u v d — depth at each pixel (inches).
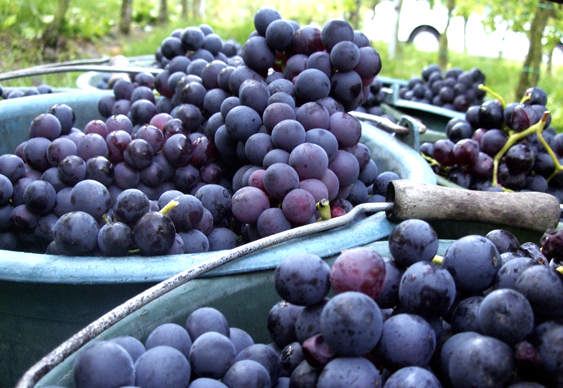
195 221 11.1
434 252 8.3
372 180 14.6
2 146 16.3
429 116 27.3
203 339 7.7
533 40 35.1
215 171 13.9
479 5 58.2
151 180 12.8
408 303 7.8
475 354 6.9
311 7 96.4
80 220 10.1
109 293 9.7
